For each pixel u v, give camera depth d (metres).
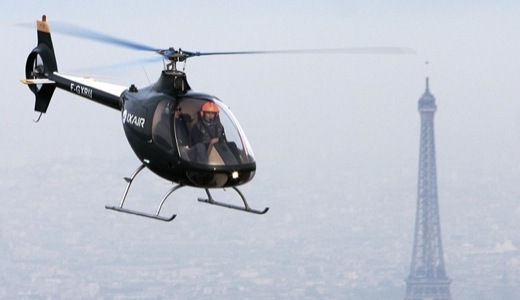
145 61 66.56
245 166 64.31
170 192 64.56
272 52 61.97
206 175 63.81
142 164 66.56
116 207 63.81
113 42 64.94
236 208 64.75
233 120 65.31
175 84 65.50
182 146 64.12
